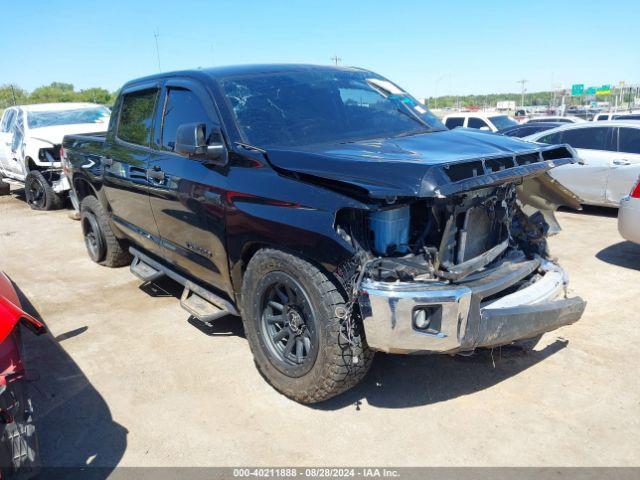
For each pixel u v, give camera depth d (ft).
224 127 11.94
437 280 9.61
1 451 7.72
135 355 13.38
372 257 9.75
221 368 12.59
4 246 24.94
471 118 52.85
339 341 9.71
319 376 10.07
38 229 28.25
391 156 9.91
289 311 10.69
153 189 14.14
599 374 11.82
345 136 12.37
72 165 20.17
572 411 10.55
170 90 14.35
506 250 11.80
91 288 18.43
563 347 13.06
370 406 10.93
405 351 9.43
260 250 10.84
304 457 9.47
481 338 9.61
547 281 11.39
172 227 13.80
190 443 9.95
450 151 10.44
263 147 11.46
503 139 11.94
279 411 10.84
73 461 9.56
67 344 14.12
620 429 9.96
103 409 11.10
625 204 18.45
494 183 9.37
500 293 11.03
